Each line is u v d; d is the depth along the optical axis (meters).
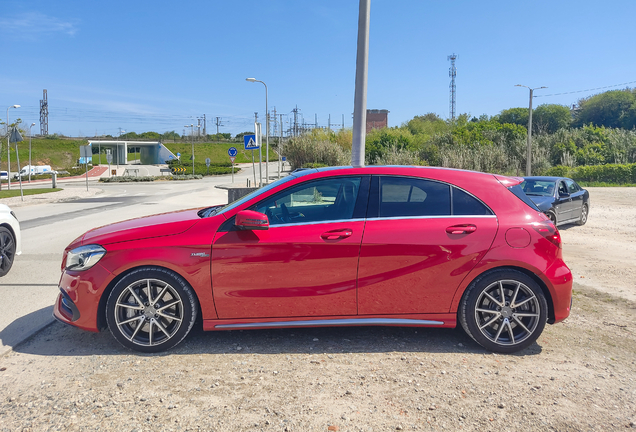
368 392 3.00
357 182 3.77
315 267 3.59
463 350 3.76
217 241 3.55
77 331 4.11
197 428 2.55
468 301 3.66
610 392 3.06
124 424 2.58
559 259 3.73
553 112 78.69
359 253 3.60
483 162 38.47
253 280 3.57
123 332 3.56
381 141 48.81
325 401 2.87
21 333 4.01
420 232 3.62
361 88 7.45
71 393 2.95
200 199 22.80
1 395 2.92
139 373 3.25
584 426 2.64
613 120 82.44
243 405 2.81
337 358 3.55
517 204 3.80
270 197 3.74
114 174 64.00
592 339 4.07
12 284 5.86
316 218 3.70
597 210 17.19
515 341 3.69
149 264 3.52
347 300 3.64
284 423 2.61
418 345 3.85
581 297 5.46
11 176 54.62
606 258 7.92
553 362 3.55
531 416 2.74
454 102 103.69
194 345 3.78
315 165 40.28
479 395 2.99
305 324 3.64
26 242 9.31
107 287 3.59
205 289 3.56
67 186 39.25
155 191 30.62
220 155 108.44
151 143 99.50
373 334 4.09
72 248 3.66
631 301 5.28
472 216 3.72
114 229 3.81
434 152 42.94
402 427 2.59
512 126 59.25
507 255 3.63
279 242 3.55
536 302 3.65
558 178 12.18
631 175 35.50
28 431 2.51
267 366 3.38
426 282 3.65
